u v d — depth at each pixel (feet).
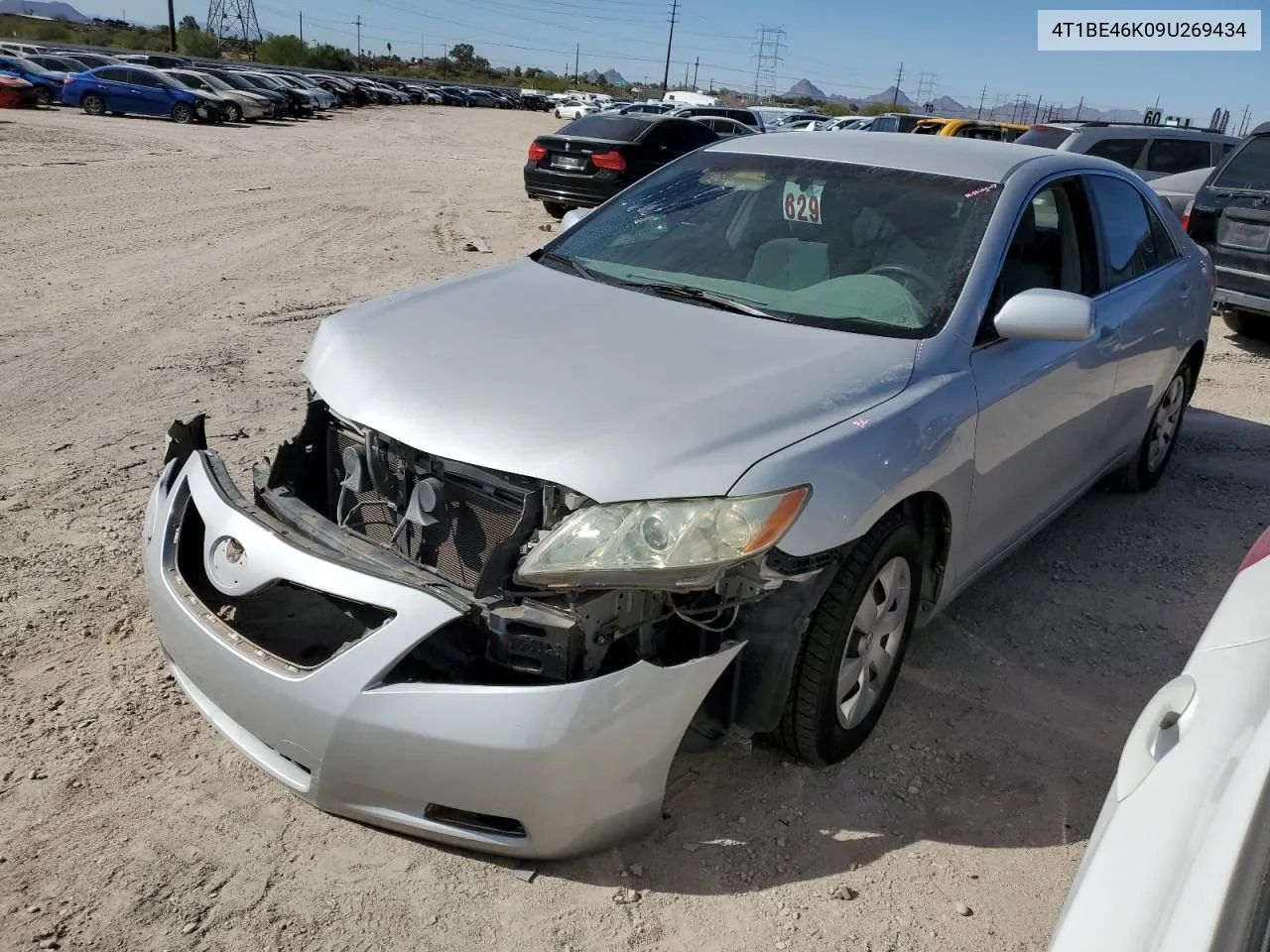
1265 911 4.14
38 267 29.27
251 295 27.48
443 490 8.34
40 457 15.74
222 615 9.49
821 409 8.70
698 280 11.27
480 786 7.41
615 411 8.23
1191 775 5.22
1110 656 12.17
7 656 10.57
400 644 7.52
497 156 83.82
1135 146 39.32
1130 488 17.01
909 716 10.68
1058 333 9.72
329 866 8.18
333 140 88.38
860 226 11.41
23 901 7.63
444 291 11.13
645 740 7.59
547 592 7.71
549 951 7.51
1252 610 6.39
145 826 8.45
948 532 10.19
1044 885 8.54
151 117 95.91
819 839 8.82
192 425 10.11
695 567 7.50
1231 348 28.32
